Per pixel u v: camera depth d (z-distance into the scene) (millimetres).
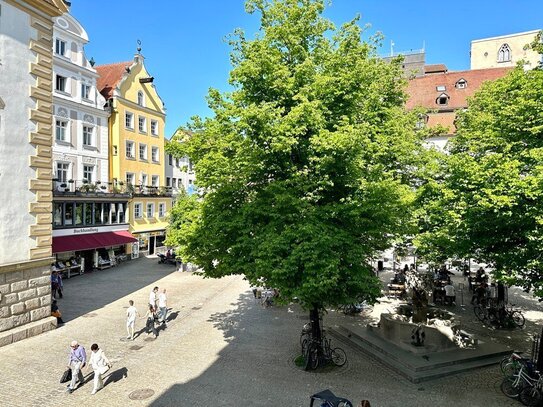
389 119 19562
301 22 13578
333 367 13594
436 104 42719
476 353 14102
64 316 19797
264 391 11867
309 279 10820
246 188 13695
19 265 16297
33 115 17125
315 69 13516
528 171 12328
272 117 11562
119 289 26047
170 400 11359
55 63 31203
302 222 11828
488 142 15305
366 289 11750
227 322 18922
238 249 13148
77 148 33500
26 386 12227
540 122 13391
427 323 15070
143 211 40750
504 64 60938
